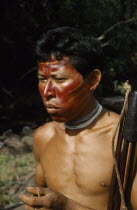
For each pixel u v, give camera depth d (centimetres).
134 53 1157
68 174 166
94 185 160
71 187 165
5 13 1266
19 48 1380
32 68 1382
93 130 166
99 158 161
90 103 165
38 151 184
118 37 1083
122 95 1115
